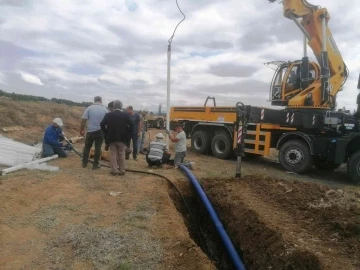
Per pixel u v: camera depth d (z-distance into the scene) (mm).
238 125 8562
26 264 3752
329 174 10555
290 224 5508
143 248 4172
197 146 13555
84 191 6371
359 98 9641
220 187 7820
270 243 5070
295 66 10977
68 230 4613
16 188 6129
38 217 5023
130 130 7965
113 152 7816
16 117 17953
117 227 4781
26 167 7996
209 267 3824
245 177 8578
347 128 9641
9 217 4945
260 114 11141
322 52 10180
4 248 4082
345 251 4516
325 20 10289
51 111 25406
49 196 5969
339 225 5172
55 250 4082
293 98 10617
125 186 6840
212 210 6848
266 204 6594
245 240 5738
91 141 8383
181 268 3773
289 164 10094
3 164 8359
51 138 9594
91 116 8211
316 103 10250
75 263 3799
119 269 3693
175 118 14625
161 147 9359
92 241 4301
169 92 10945
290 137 10312
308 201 6547
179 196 7516
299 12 10375
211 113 12797
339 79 10641
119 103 7883
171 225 4973
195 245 4312
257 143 11086
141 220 5078
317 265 4168
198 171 9234
